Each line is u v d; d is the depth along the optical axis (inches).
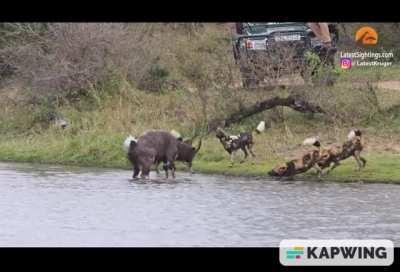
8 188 1660.9
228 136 1846.7
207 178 1780.3
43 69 2301.9
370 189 1627.7
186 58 2568.9
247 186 1672.0
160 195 1579.7
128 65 2364.7
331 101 2032.5
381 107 2050.9
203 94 2096.5
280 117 2039.9
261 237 1253.1
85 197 1566.2
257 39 2144.4
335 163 1726.1
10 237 1255.5
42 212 1434.5
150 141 1758.1
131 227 1318.9
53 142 2117.4
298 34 2158.0
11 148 2132.1
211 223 1344.7
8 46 2468.0
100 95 2276.1
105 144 2034.9
